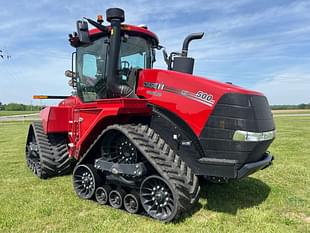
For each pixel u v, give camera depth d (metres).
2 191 5.07
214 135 3.73
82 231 3.54
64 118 5.91
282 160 7.73
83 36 4.16
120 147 4.26
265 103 4.05
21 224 3.74
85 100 5.11
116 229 3.56
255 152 3.74
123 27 4.54
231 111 3.68
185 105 3.90
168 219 3.68
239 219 3.88
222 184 5.36
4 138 14.60
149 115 4.23
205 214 4.05
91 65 4.93
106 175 4.37
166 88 4.11
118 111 3.92
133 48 4.73
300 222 3.84
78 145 4.81
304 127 19.22
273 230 3.57
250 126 3.66
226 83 4.09
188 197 3.64
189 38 4.79
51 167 5.79
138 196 3.98
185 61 4.56
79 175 4.79
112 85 4.28
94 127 4.38
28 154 7.00
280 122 24.94
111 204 4.29
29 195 4.84
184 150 3.92
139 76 4.43
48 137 6.11
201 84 3.89
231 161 3.62
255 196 4.79
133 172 3.89
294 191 5.09
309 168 6.75
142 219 3.85
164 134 4.07
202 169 3.79
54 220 3.85
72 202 4.50
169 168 3.69
